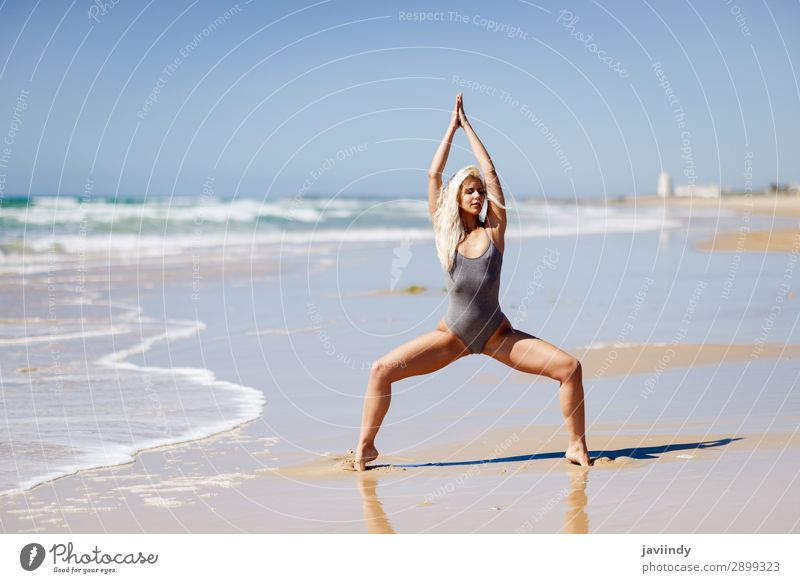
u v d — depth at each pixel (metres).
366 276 17.59
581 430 5.46
